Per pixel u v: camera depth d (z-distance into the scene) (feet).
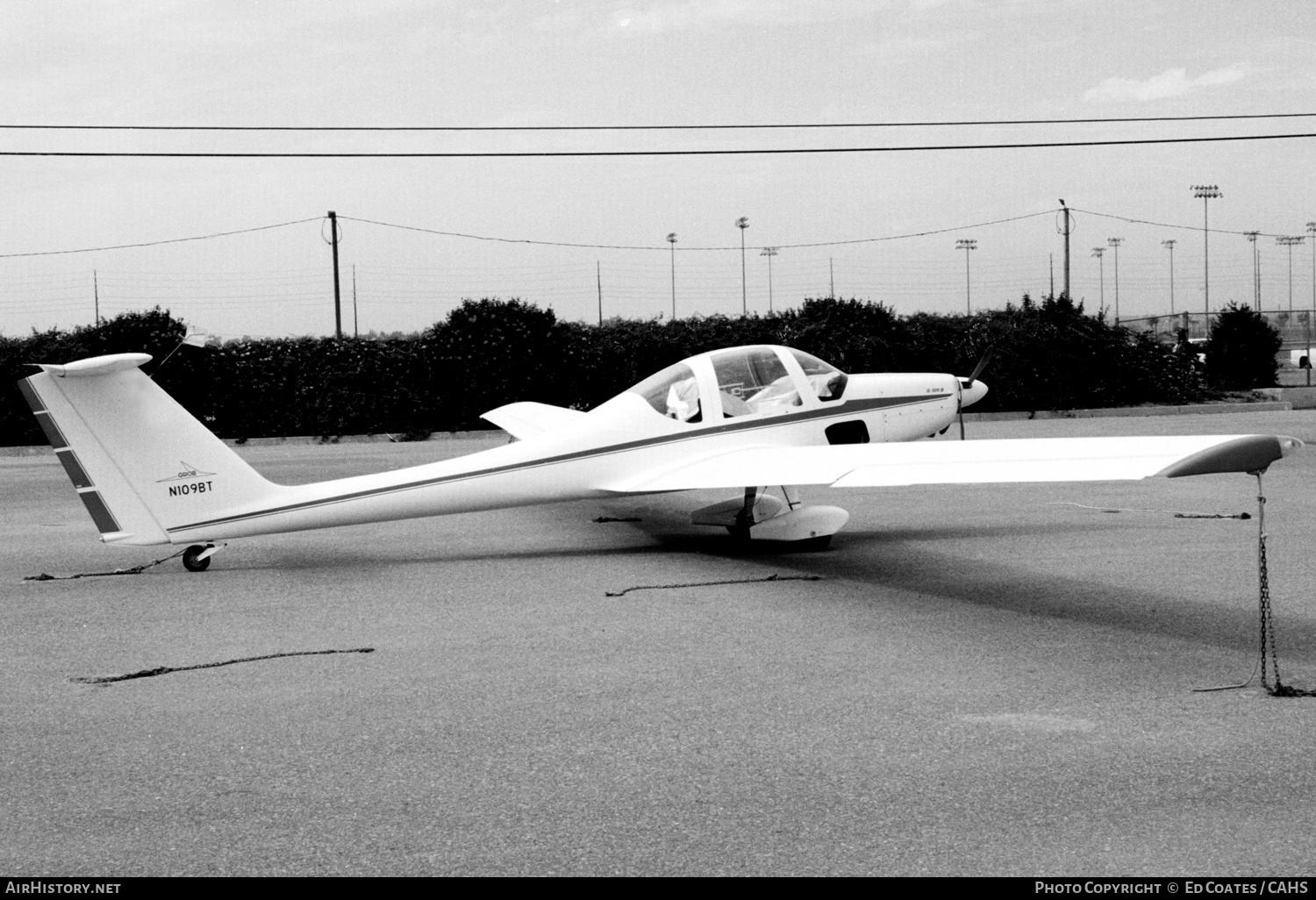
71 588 27.81
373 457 63.82
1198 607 23.38
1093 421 76.84
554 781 14.14
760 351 35.32
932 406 38.17
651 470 32.86
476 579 28.17
